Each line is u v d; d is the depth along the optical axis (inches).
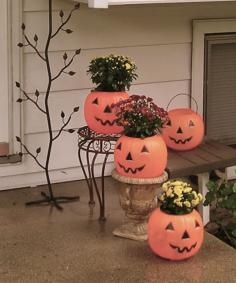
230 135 148.9
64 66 126.6
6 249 99.0
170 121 121.0
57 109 128.3
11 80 121.8
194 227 93.7
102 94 109.8
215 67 143.2
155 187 100.1
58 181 131.3
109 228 107.3
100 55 129.9
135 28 131.4
